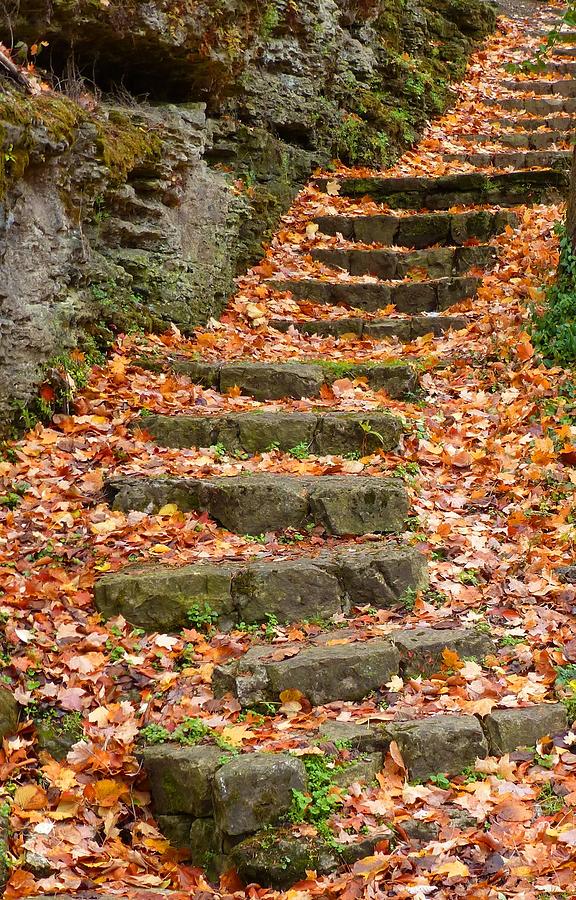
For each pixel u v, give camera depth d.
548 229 7.35
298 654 3.77
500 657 3.87
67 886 2.99
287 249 7.70
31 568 4.18
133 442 5.15
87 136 5.54
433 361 6.12
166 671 3.81
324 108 8.72
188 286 6.54
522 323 6.29
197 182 6.81
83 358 5.56
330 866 3.02
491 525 4.74
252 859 3.04
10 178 4.72
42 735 3.55
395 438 5.21
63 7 5.70
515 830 3.09
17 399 5.03
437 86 10.30
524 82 10.77
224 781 3.19
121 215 6.14
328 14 8.56
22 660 3.70
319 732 3.42
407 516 4.65
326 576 4.12
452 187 8.31
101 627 3.96
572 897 2.81
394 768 3.33
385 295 7.13
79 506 4.64
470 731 3.40
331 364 5.93
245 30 7.48
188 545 4.45
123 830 3.33
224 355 6.19
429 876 2.94
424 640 3.82
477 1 11.59
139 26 6.18
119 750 3.45
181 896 2.98
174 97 7.08
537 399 5.62
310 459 5.10
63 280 5.41
